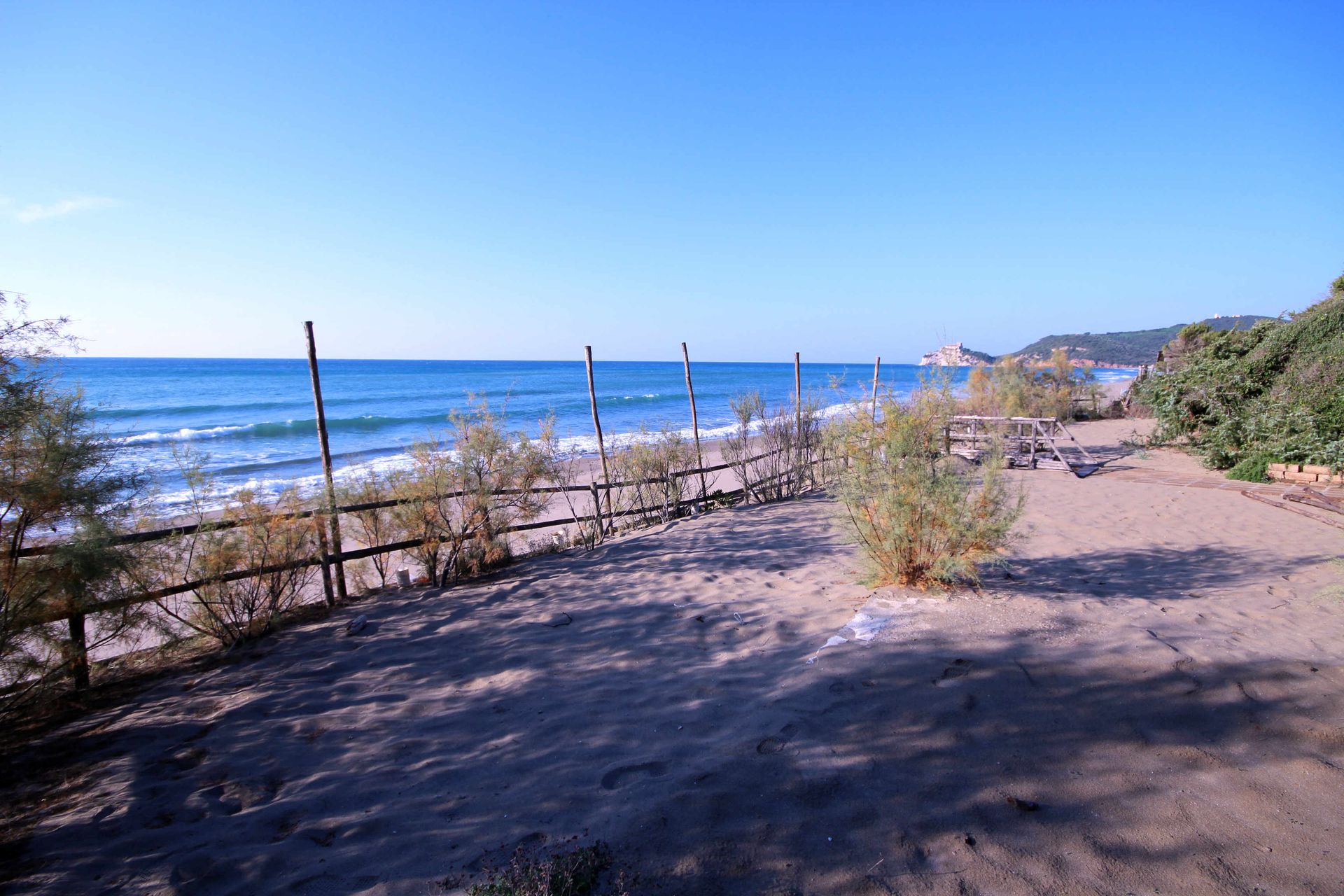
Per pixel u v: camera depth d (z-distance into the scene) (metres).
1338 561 6.05
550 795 3.06
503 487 7.58
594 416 9.41
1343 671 3.82
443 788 3.24
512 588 6.76
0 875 2.72
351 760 3.57
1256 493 10.41
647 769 3.22
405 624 5.83
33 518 4.24
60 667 4.49
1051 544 7.52
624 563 7.57
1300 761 2.97
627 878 2.41
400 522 7.15
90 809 3.20
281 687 4.61
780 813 2.76
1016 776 2.94
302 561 6.12
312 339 6.48
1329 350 12.61
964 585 5.69
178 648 5.50
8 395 4.02
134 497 5.03
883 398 7.03
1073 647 4.19
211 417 31.17
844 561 7.12
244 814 3.10
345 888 2.52
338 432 25.97
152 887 2.60
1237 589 5.68
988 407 18.36
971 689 3.70
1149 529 8.23
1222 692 3.57
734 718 3.70
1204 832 2.53
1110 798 2.76
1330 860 2.35
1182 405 15.56
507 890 2.30
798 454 11.84
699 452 10.99
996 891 2.27
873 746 3.22
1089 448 16.41
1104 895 2.23
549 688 4.36
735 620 5.43
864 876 2.37
